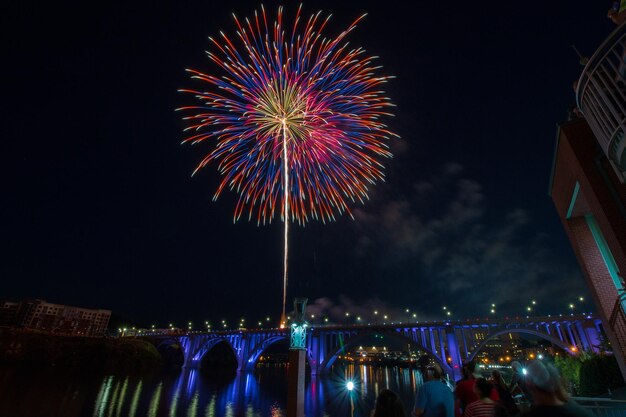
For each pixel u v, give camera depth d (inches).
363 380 4586.6
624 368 564.7
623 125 353.7
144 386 3324.3
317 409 2395.4
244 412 2380.7
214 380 4347.9
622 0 400.8
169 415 2158.0
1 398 2103.8
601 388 642.8
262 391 3491.6
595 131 407.5
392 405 202.8
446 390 247.3
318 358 4311.0
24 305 7381.9
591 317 2778.1
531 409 155.2
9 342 4079.7
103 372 4197.8
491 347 5999.0
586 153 513.3
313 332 4394.7
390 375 5664.4
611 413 375.9
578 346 2797.7
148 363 5137.8
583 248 658.8
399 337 3826.3
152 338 6176.2
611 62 360.2
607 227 483.8
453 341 3503.9
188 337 5905.5
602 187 491.5
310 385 3762.3
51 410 2006.6
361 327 4114.2
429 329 3693.4
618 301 553.9
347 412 2321.6
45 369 3853.3
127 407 2285.9
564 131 538.9
